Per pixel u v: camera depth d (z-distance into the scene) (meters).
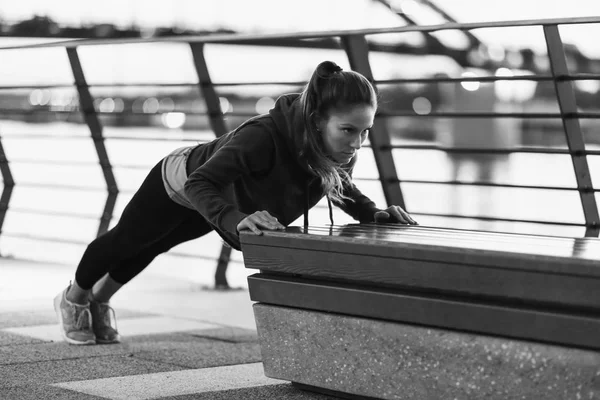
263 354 3.34
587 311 2.46
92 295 4.60
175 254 7.66
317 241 3.02
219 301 6.53
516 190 22.14
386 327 2.93
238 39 5.99
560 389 2.54
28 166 15.82
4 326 5.14
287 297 3.19
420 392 2.87
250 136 3.35
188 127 34.25
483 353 2.70
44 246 11.20
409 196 22.14
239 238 3.31
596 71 32.53
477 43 30.53
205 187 3.32
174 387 3.50
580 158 4.86
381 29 5.26
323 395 3.31
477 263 2.62
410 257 2.79
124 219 4.10
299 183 3.49
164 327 5.28
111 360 4.12
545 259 2.47
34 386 3.47
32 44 7.36
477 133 24.95
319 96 3.27
